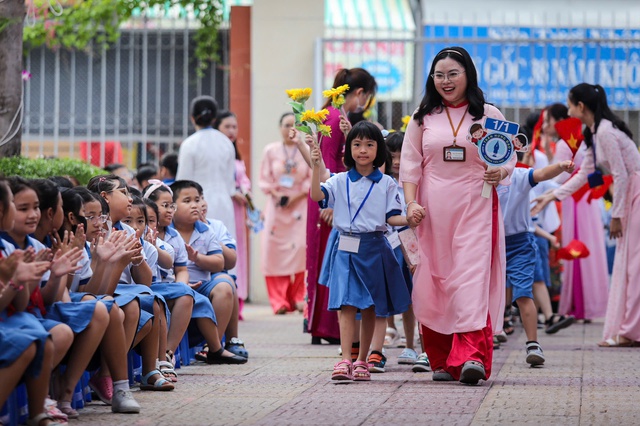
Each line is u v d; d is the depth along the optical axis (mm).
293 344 11258
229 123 14414
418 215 7996
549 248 14391
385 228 8266
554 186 13227
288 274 15344
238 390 7777
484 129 8023
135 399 7316
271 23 16609
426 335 8336
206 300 9312
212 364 9445
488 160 7992
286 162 15438
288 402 7184
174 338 8680
